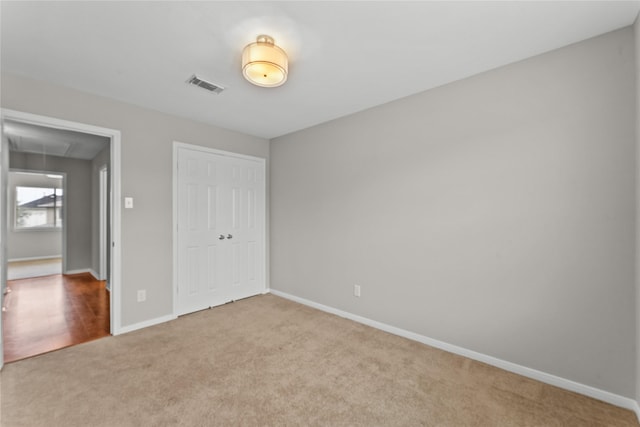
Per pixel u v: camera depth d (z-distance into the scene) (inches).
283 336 106.3
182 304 126.3
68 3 58.7
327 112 120.6
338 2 58.9
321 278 135.3
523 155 80.7
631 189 67.1
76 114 98.7
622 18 64.4
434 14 62.9
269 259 163.5
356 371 83.4
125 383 76.9
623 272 68.0
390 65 83.9
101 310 133.1
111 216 109.9
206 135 135.0
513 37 71.1
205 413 65.9
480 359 88.6
